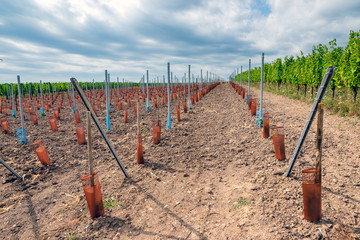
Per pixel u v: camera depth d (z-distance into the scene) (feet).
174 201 14.11
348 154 17.65
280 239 9.52
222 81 277.64
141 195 14.99
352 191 12.42
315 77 52.29
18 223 12.63
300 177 14.56
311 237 9.34
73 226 12.07
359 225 9.73
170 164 20.11
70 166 20.97
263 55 27.40
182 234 10.93
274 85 111.65
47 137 31.30
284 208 11.59
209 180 16.79
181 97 85.97
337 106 34.83
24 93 111.34
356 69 33.12
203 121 37.99
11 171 18.30
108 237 11.07
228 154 21.68
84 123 41.42
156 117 45.34
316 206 10.03
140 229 11.58
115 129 35.50
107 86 33.91
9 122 43.60
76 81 12.91
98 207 12.64
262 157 19.21
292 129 25.99
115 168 19.86
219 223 11.47
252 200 13.07
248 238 9.98
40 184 17.46
